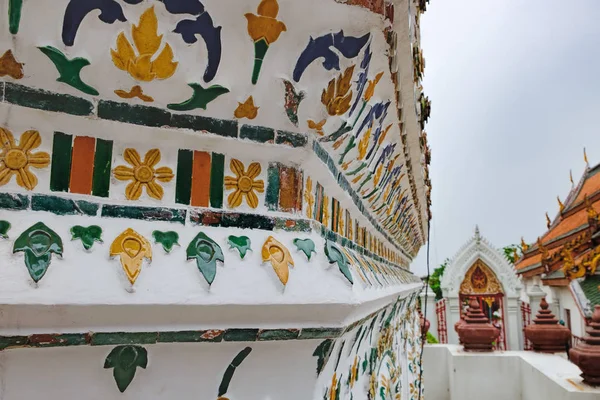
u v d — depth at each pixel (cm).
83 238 121
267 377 140
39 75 124
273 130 147
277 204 148
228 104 141
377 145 219
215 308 126
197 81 135
